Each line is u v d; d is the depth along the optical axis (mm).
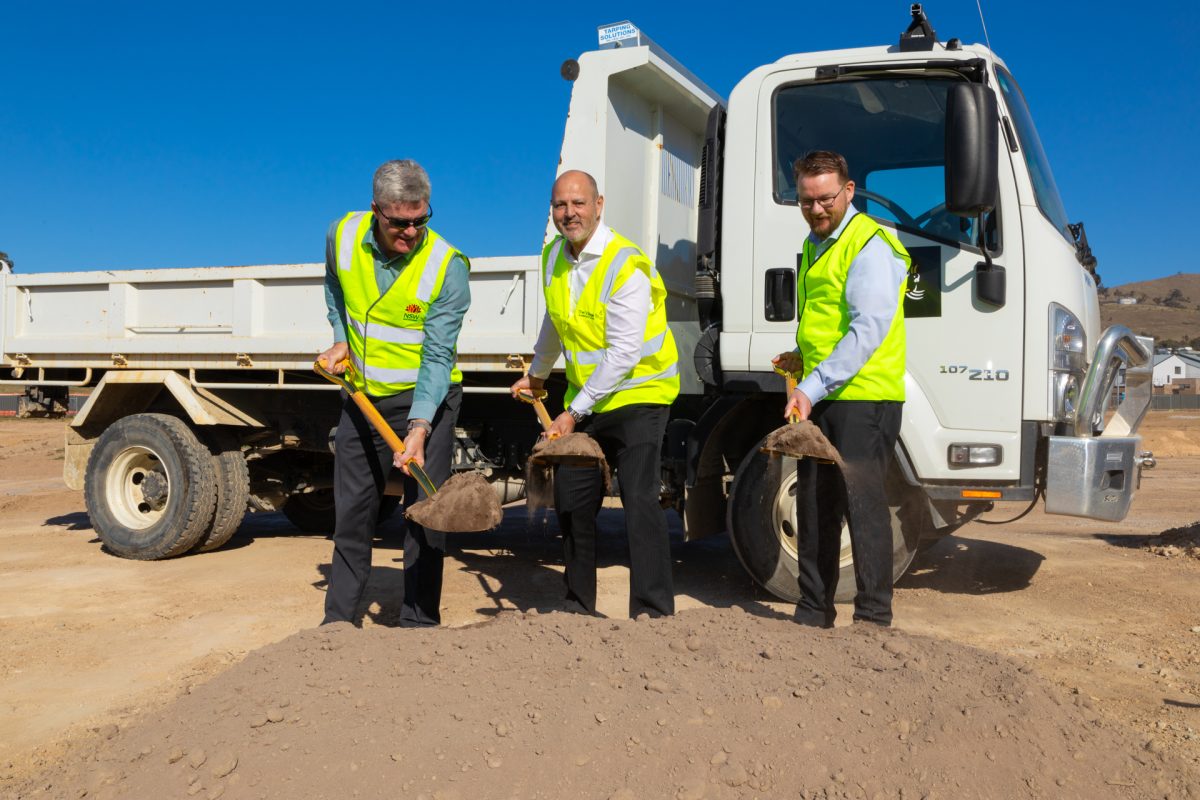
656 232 6180
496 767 2672
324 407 7105
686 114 6449
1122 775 2826
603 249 3904
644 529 4047
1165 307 192750
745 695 2953
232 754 2744
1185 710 3605
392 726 2828
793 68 5148
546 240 5887
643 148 6074
